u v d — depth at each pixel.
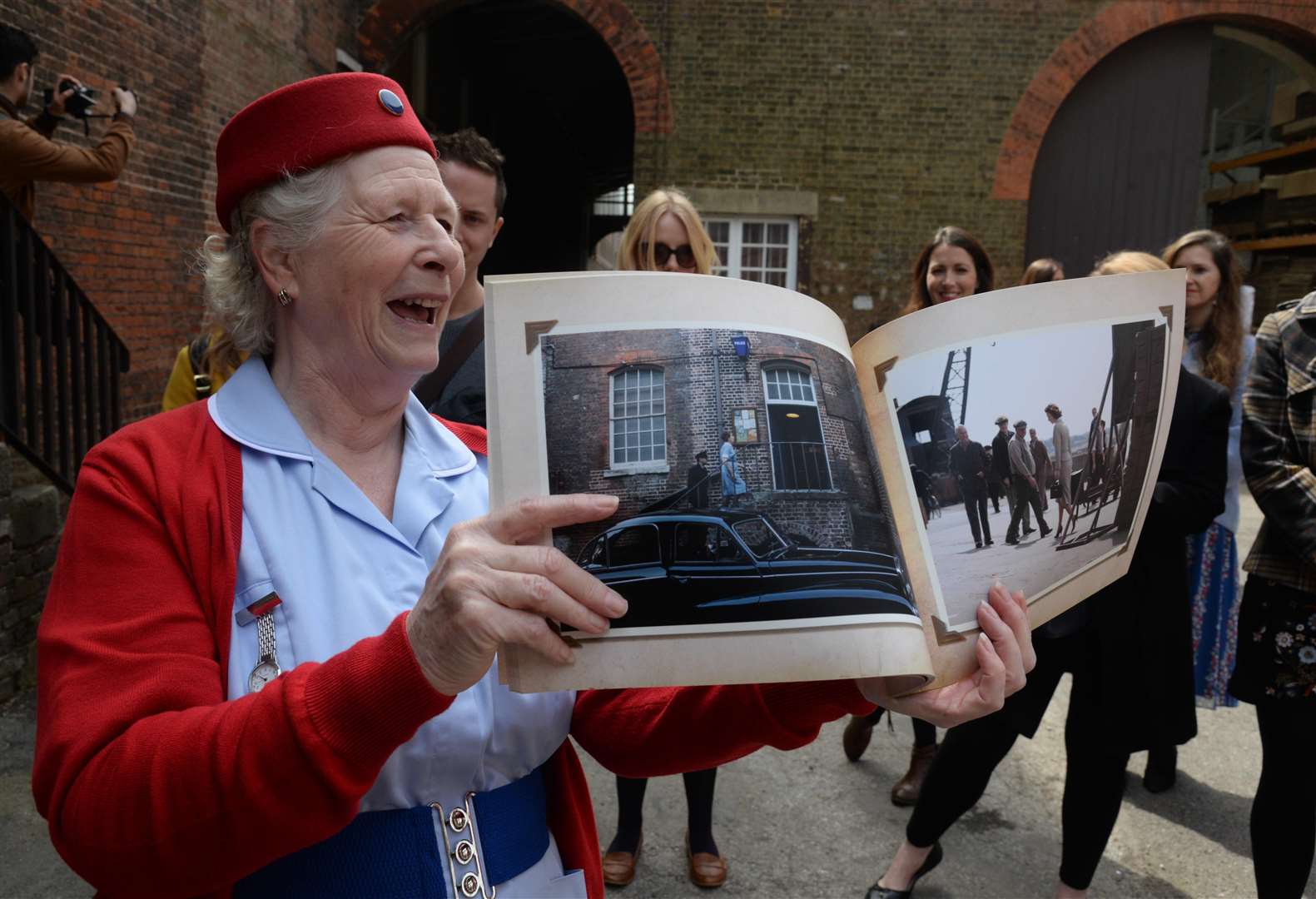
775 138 9.09
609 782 3.09
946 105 9.02
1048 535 0.92
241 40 6.75
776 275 9.40
